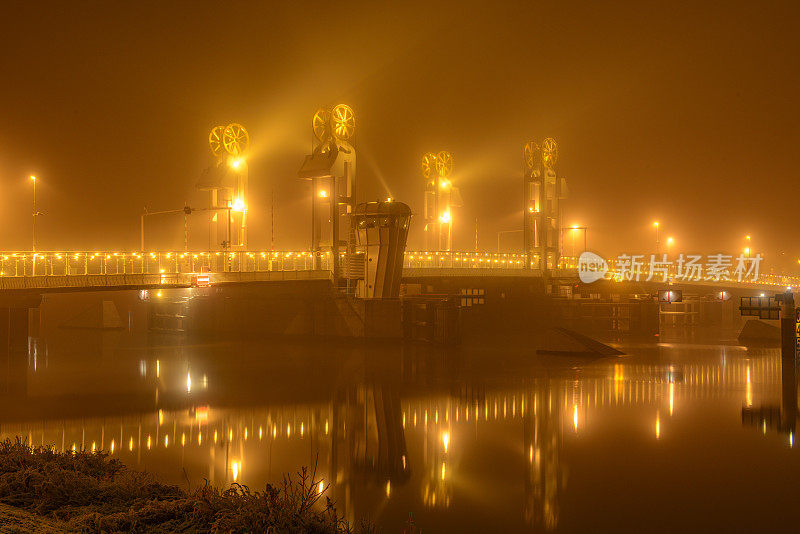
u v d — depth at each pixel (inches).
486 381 3292.3
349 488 1614.2
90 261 4665.4
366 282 4717.0
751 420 2415.1
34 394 2815.0
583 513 1464.1
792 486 1659.7
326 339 4879.4
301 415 2484.0
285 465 1791.3
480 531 1353.3
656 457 1923.0
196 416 2431.1
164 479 1610.5
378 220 4640.8
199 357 4124.0
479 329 6038.4
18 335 3895.2
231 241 4889.3
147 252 4453.7
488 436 2174.0
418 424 2349.9
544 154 6259.8
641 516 1453.0
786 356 4010.8
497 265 6702.8
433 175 6112.2
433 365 3843.5
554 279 6210.6
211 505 1024.2
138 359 4018.2
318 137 4790.8
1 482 1116.5
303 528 979.9
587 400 2807.6
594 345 4367.6
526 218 6230.3
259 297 5319.9
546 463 1856.5
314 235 4881.9
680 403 2738.7
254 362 3917.3
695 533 1359.5
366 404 2706.7
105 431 2148.1
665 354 4458.7
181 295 5816.9
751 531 1371.8
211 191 5093.5
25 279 3326.8
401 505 1498.5
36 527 919.7
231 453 1903.3
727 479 1711.4
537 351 4426.7
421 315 4867.1
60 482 1121.4
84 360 3949.3
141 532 956.0
